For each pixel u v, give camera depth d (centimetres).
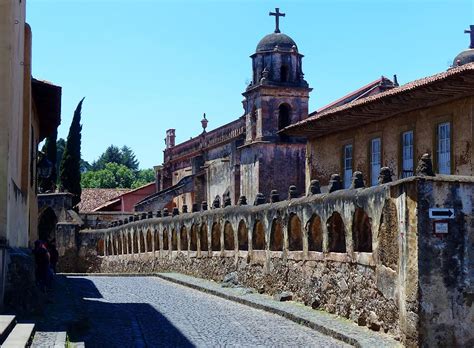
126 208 8356
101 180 12875
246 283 2955
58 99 2933
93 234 5725
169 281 3691
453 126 2628
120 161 16338
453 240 1533
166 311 2339
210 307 2466
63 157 6128
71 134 6131
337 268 2094
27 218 2520
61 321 1714
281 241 2644
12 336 1391
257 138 4762
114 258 5359
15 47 1917
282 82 4775
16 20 1927
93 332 1839
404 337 1571
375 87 4456
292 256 2478
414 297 1523
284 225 2556
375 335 1719
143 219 4862
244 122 5109
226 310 2378
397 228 1652
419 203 1525
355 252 1961
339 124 3322
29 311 1750
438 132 2728
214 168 5662
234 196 5094
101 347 1627
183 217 3962
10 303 1736
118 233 5303
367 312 1855
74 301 2214
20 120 2222
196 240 3759
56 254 3662
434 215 1527
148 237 4622
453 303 1522
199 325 2012
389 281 1711
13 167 1928
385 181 1802
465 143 2552
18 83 2084
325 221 2191
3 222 1733
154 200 6319
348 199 2006
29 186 2709
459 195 1545
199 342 1728
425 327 1505
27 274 1780
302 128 3522
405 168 2945
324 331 1859
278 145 4722
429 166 1559
